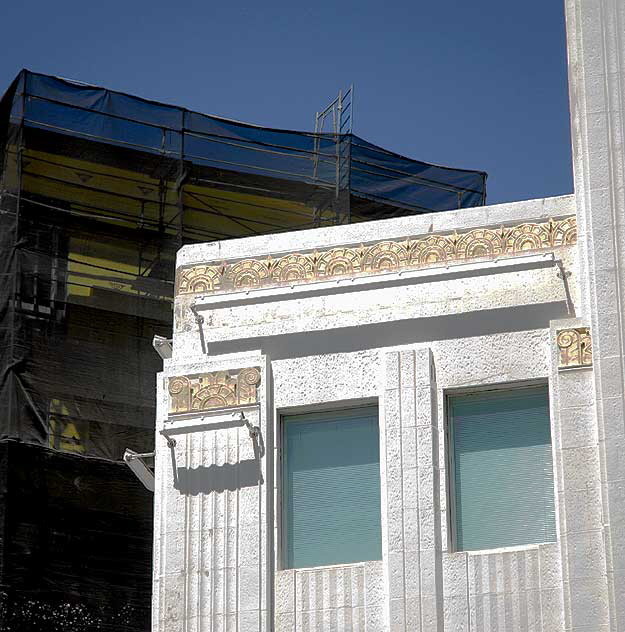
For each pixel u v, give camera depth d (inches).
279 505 863.1
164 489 879.7
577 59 881.5
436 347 867.4
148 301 1299.2
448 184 1457.9
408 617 810.2
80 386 1248.8
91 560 1200.2
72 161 1314.0
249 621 835.4
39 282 1262.3
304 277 904.9
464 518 836.6
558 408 821.2
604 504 781.9
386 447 849.5
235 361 892.0
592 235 835.4
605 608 775.1
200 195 1366.9
